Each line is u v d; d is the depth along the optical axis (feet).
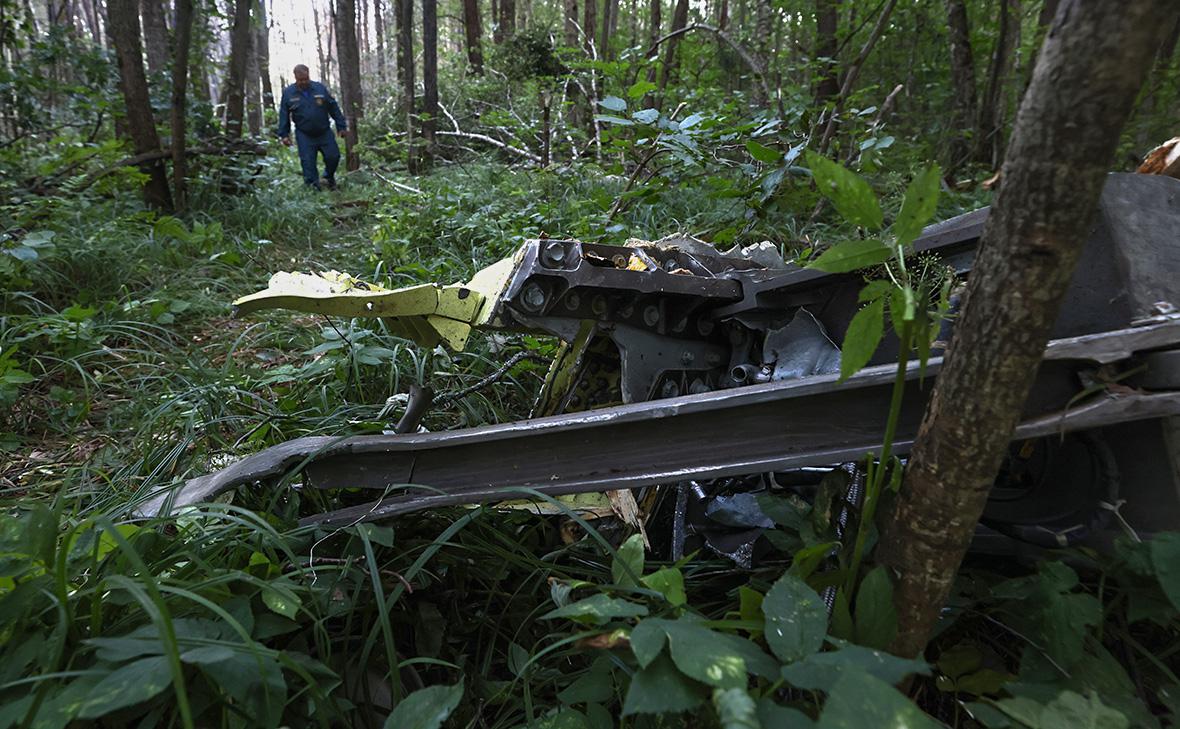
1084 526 4.76
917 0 25.38
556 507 5.16
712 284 6.35
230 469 6.14
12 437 9.70
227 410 9.40
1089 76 2.44
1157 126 18.65
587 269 5.62
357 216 25.39
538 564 5.82
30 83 22.52
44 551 4.09
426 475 5.62
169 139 25.22
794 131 14.01
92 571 4.53
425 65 35.47
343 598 5.15
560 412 6.78
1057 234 2.68
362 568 5.58
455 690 3.69
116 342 12.91
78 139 23.57
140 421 9.68
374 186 30.12
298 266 18.38
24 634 3.94
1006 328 2.89
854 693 2.49
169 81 26.48
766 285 6.35
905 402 4.37
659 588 4.08
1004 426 3.10
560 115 30.83
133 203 20.71
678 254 6.83
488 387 9.87
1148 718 3.70
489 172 25.09
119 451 9.08
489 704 4.99
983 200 15.60
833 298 6.47
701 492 6.29
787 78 24.82
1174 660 4.81
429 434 5.53
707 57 26.55
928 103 26.50
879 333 3.11
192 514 5.24
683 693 3.06
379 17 94.12
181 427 9.16
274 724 3.63
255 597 4.75
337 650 5.22
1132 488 4.51
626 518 5.69
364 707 4.72
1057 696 3.65
